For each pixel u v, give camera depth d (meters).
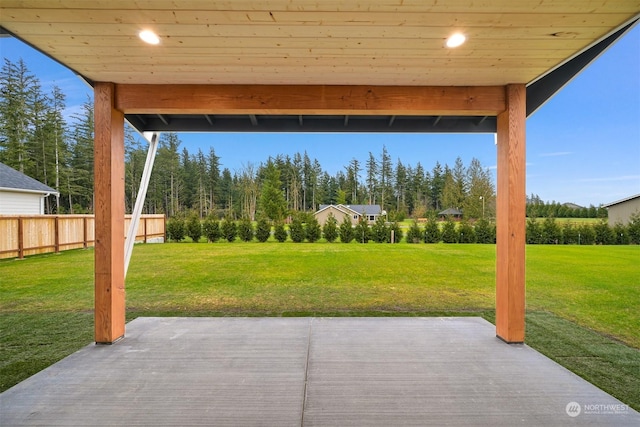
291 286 5.23
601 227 13.02
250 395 2.07
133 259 8.08
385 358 2.60
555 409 1.91
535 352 2.70
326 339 2.99
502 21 1.84
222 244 12.03
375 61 2.39
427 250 10.15
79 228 9.70
